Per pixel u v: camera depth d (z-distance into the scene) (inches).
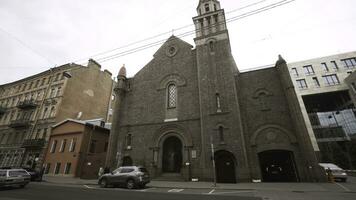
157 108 1016.2
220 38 1007.0
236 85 932.6
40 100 1459.2
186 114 935.7
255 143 810.8
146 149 950.4
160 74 1095.0
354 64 1903.3
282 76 855.7
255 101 885.2
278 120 819.4
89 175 1043.3
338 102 2087.8
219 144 807.7
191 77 1006.4
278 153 821.2
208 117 866.8
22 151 1333.7
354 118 1883.6
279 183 693.3
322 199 409.4
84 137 1155.3
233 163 789.9
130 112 1077.8
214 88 909.8
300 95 1972.2
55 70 1521.9
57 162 1161.4
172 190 577.9
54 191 550.6
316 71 2009.1
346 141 1681.8
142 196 463.8
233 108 845.2
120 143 1011.3
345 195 454.3
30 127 1389.0
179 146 920.3
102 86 1702.8
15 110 1571.1
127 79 1174.3
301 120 761.0
